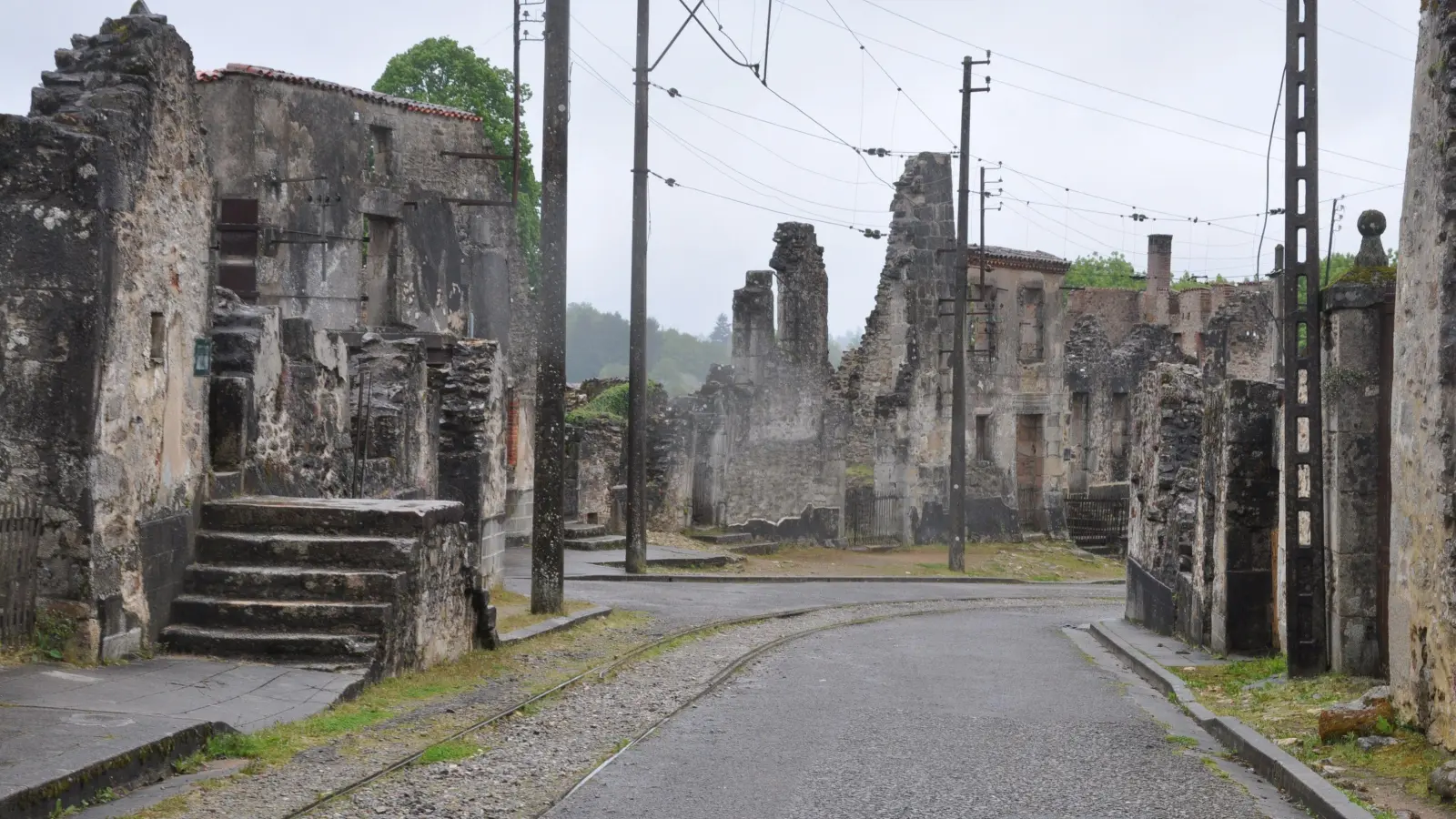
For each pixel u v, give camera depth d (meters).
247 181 34.47
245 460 15.55
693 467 39.62
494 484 23.00
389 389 20.28
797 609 24.80
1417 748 10.80
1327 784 9.76
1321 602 14.65
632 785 10.04
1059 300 51.69
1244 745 11.50
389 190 37.75
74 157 12.45
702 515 39.66
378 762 10.37
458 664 15.22
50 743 9.34
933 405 46.44
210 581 13.90
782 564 36.06
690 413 39.66
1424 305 11.44
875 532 44.34
